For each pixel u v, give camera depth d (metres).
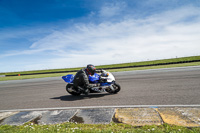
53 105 5.02
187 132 2.41
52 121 3.48
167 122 2.95
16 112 4.50
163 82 7.84
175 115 3.28
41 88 9.73
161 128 2.68
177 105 4.01
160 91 5.85
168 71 13.59
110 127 2.87
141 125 2.90
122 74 14.91
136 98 5.06
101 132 2.58
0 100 6.86
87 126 3.00
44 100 5.94
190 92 5.32
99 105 4.55
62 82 12.35
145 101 4.62
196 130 2.50
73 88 6.28
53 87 9.72
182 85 6.63
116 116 3.45
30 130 2.90
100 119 3.35
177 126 2.70
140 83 8.16
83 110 4.12
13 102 6.10
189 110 3.53
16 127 3.22
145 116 3.33
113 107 4.21
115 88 6.22
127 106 4.21
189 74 10.00
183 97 4.76
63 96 6.51
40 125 3.24
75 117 3.63
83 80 5.82
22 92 8.72
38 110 4.55
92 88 5.85
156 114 3.41
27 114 4.16
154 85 7.21
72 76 6.49
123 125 2.93
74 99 5.72
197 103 4.08
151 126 2.76
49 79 17.14
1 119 3.96
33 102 5.75
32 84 12.93
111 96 5.68
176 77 9.19
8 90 10.30
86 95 6.31
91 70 5.92
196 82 7.04
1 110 4.95
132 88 6.91
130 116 3.39
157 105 4.12
